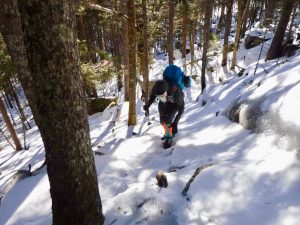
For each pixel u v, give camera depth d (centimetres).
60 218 304
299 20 2688
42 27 236
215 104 796
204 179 351
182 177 385
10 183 471
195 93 1772
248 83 778
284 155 365
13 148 1528
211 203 317
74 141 278
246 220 289
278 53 1302
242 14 1906
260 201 306
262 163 362
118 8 1630
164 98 512
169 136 525
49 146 278
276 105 459
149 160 491
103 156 487
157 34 2238
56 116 264
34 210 374
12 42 502
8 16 492
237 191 324
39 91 258
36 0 229
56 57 247
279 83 521
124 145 566
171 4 1728
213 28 4297
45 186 414
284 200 297
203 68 1521
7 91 2120
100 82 1500
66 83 258
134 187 382
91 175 301
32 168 859
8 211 385
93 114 1678
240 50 2473
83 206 299
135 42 857
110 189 403
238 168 358
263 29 2564
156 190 368
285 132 401
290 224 270
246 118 508
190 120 754
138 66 1825
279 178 327
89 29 2447
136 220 320
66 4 244
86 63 1416
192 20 2505
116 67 1482
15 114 2817
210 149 479
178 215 315
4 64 1173
